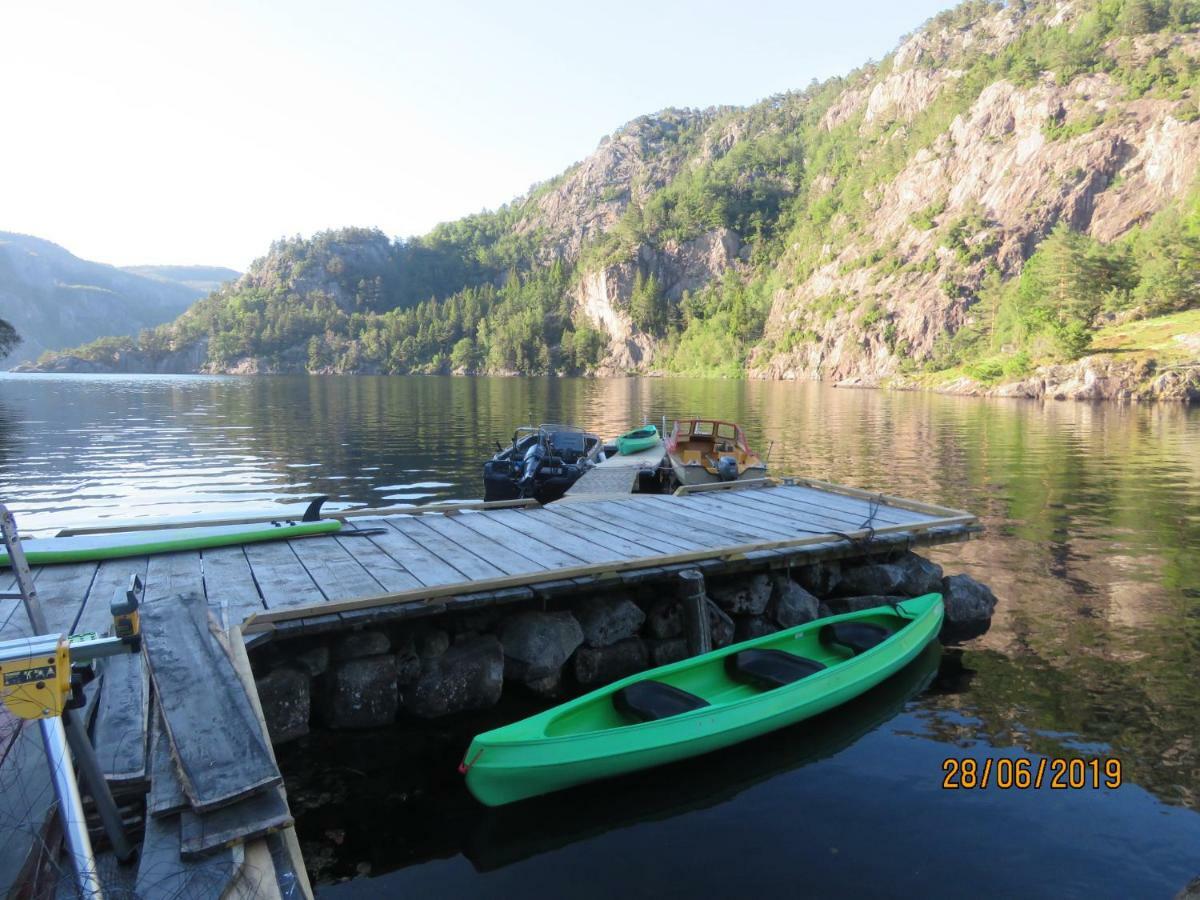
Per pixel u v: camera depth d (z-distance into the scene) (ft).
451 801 22.53
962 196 488.02
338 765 24.38
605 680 30.66
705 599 31.55
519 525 38.40
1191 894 16.80
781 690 25.94
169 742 15.53
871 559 39.75
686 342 590.55
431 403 204.54
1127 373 218.59
